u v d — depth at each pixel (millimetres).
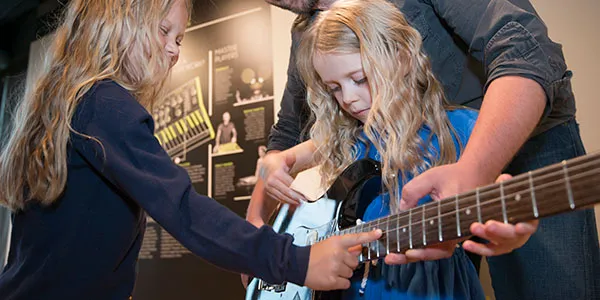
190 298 2795
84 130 949
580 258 1159
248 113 2828
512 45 987
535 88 905
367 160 1128
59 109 973
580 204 547
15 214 1034
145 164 905
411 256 791
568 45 1992
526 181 608
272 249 871
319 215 1142
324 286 847
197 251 874
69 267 942
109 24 1053
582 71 1953
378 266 1009
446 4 1199
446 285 951
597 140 1897
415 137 1069
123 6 1075
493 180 829
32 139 1008
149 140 940
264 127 2754
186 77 3131
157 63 1106
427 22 1312
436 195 820
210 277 2756
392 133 1069
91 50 1038
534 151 1259
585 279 1152
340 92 1191
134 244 1055
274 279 864
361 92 1144
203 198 926
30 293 934
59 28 1142
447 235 719
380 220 880
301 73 1330
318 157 1362
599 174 528
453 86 1301
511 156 849
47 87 1028
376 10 1158
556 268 1182
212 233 881
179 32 1179
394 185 1046
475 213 672
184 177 927
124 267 1021
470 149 844
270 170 1349
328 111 1312
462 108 1144
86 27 1070
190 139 3029
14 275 960
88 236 955
